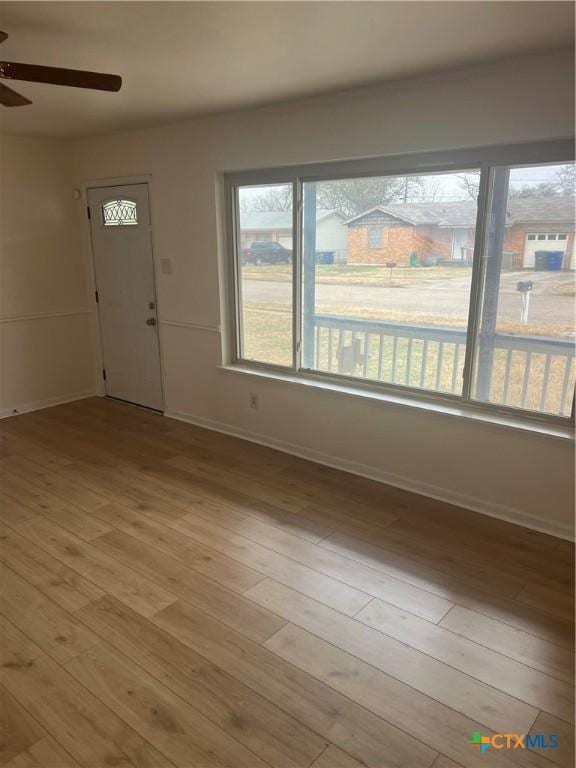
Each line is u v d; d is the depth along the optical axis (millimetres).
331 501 3207
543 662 2018
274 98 3156
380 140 2959
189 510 3129
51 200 4738
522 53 2363
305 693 1891
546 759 1660
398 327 3273
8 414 4777
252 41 2209
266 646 2104
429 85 2725
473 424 2963
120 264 4730
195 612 2293
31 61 2451
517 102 2494
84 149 4672
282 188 3566
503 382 2936
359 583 2467
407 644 2105
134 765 1647
